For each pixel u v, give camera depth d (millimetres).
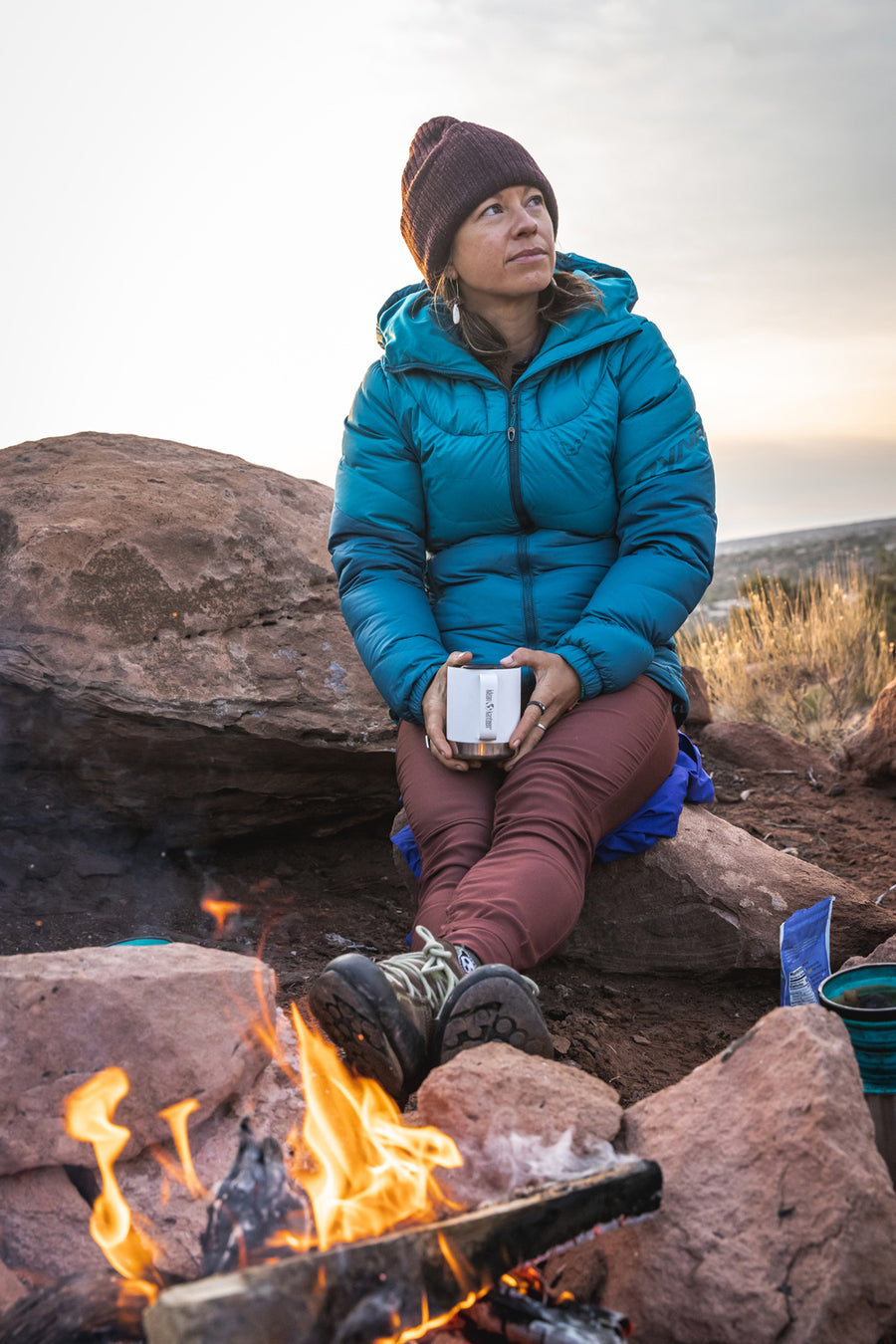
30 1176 1707
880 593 8359
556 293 2777
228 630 3459
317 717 3406
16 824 3334
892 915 2941
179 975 1818
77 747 3186
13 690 3096
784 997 2445
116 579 3279
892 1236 1431
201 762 3318
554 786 2346
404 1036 1800
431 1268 1282
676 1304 1449
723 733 5105
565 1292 1500
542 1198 1380
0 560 3252
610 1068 2408
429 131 2807
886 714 4551
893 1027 1784
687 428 2734
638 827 2863
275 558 3676
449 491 2771
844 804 4422
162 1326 1135
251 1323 1151
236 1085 1837
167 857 3555
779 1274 1408
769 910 2883
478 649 2750
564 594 2744
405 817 3176
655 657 2697
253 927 3193
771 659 7438
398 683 2602
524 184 2697
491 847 2385
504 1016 1802
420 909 2369
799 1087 1518
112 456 3914
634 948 2939
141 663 3211
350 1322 1208
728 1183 1504
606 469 2732
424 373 2795
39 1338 1329
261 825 3596
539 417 2711
